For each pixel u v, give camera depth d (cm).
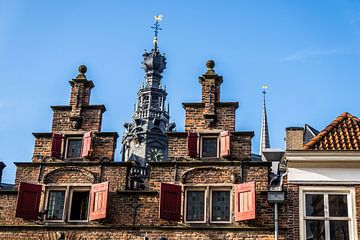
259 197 2172
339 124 2272
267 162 2223
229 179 2219
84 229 2192
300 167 2141
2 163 2450
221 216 2173
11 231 2217
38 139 2389
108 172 2284
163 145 7488
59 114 2442
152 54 8331
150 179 2250
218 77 2448
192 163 2256
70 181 2284
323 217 2067
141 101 8006
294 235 2056
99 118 2420
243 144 2288
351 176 2102
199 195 2220
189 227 2152
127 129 7731
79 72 2530
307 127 2531
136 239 2158
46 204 2261
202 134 2333
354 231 2028
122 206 2216
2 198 2280
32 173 2314
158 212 2195
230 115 2359
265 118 7506
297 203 2094
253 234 2117
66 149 2373
